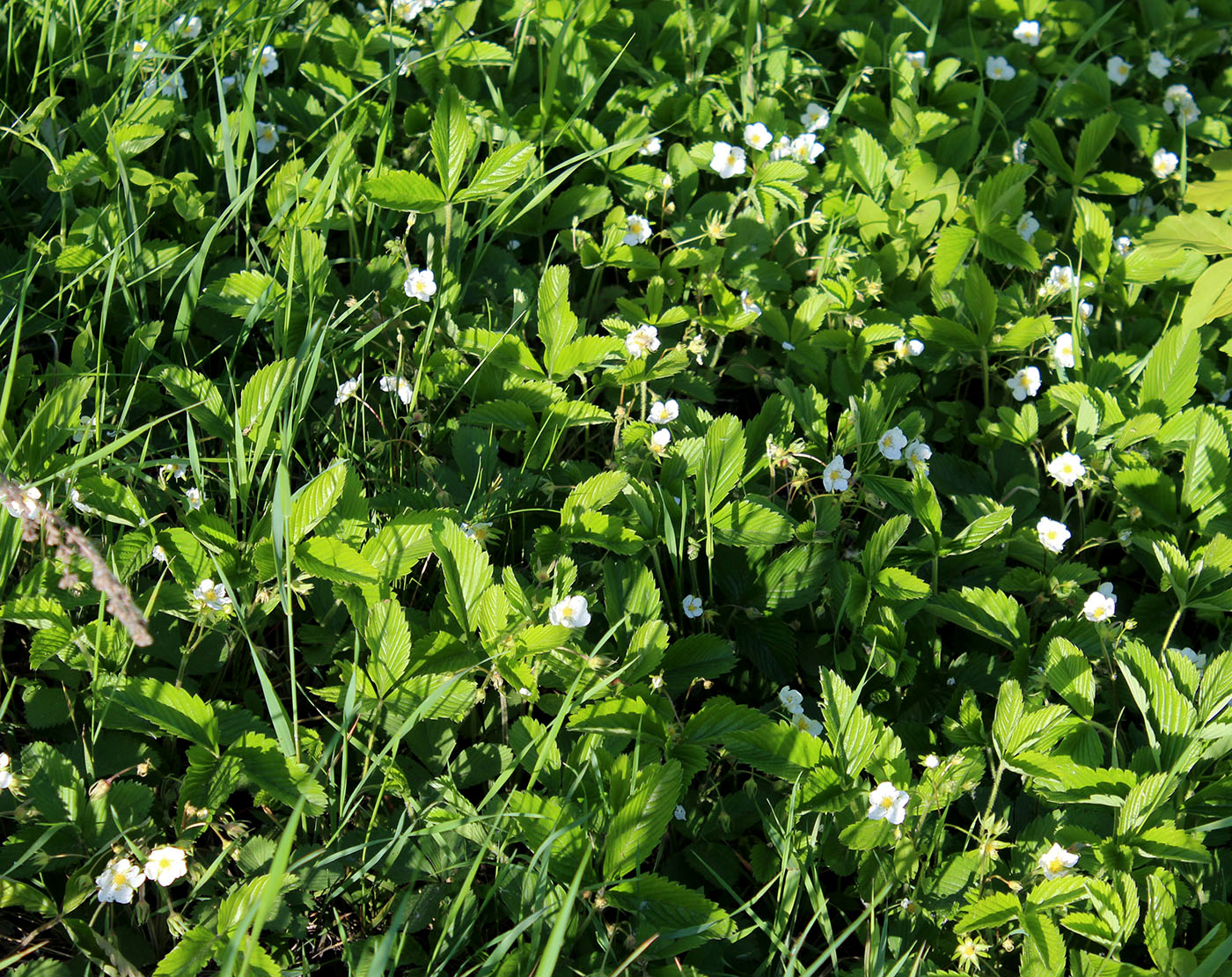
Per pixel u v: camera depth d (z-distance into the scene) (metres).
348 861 1.12
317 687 1.19
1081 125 1.56
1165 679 1.16
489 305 1.33
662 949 1.09
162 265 1.29
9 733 1.15
